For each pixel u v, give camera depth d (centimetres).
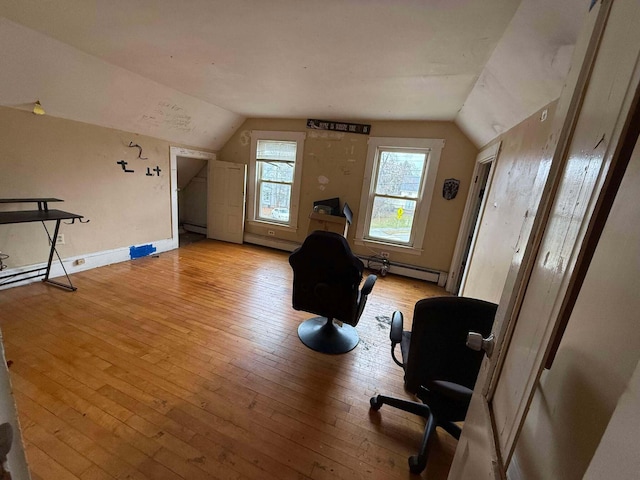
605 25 48
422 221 375
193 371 176
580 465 41
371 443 138
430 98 269
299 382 175
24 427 131
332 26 163
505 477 48
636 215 38
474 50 174
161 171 392
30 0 157
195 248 449
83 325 214
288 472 121
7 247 257
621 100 37
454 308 107
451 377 115
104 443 126
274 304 275
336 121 391
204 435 134
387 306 297
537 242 59
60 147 277
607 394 39
